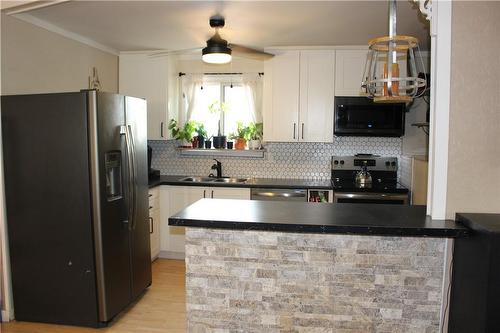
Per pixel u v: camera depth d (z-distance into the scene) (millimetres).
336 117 4312
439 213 1876
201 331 1933
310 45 4297
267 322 1888
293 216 1926
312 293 1849
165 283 3809
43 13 3145
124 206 3137
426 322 1821
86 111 2768
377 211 2064
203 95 4949
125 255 3170
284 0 2799
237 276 1887
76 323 2943
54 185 2855
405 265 1802
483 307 1527
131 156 3186
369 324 1839
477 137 1839
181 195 4410
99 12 3119
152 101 4621
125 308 3258
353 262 1817
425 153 4426
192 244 1903
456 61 1826
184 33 3773
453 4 1812
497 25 1800
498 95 1815
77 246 2863
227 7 2979
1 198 2967
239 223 1806
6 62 3016
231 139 4926
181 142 5004
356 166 4641
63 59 3662
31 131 2857
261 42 4156
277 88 4461
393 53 1672
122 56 4629
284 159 4828
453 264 1785
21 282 2994
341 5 2902
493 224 1593
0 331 2879
